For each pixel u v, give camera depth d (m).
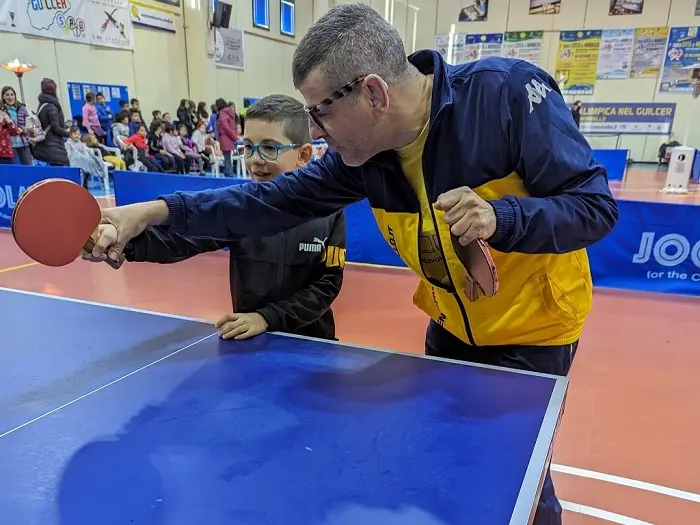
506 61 1.13
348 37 0.97
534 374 1.16
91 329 1.42
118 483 0.78
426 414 0.98
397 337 3.22
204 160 9.98
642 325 3.50
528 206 0.95
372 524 0.69
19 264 4.68
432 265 1.26
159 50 10.59
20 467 0.81
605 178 1.08
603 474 1.97
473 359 1.38
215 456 0.84
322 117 1.02
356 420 0.96
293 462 0.83
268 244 1.59
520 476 0.79
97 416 0.97
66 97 8.78
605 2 13.09
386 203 1.25
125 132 8.79
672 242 4.08
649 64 13.13
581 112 13.82
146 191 5.22
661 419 2.36
